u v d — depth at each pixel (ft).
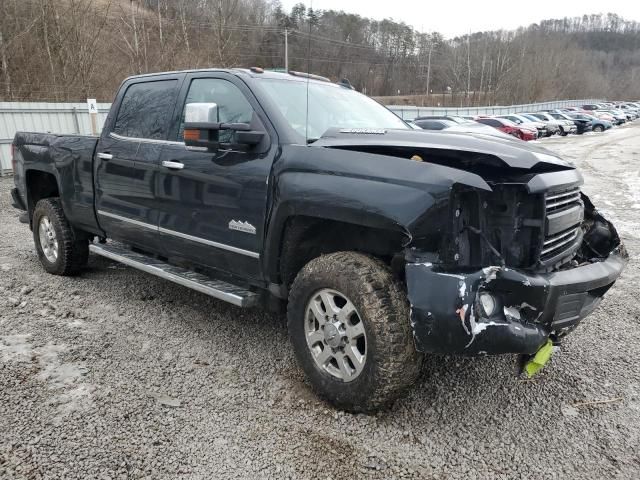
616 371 11.85
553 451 9.05
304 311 10.35
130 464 8.43
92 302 15.39
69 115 48.16
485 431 9.57
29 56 78.28
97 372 11.30
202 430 9.38
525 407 10.37
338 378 9.95
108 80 88.63
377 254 10.46
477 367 11.94
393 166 9.16
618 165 54.03
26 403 10.00
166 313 14.70
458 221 8.71
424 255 8.80
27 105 44.91
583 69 310.86
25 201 18.71
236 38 101.91
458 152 9.30
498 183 9.09
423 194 8.60
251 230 11.21
